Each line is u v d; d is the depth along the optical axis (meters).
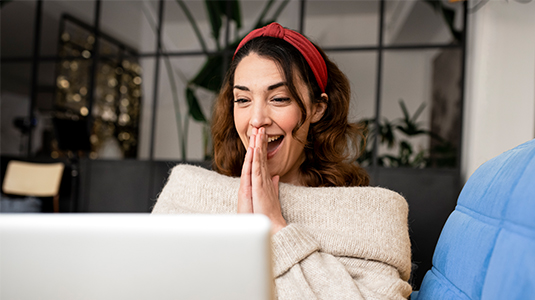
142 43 5.35
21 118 5.19
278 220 0.75
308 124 0.87
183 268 0.30
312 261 0.71
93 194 4.38
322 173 0.96
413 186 3.55
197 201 0.88
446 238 0.80
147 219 0.30
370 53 4.70
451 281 0.70
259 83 0.81
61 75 5.22
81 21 5.40
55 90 5.20
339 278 0.69
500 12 3.04
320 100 0.90
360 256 0.77
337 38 4.80
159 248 0.30
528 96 2.88
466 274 0.63
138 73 5.36
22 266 0.30
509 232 0.52
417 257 3.44
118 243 0.30
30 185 4.29
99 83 5.25
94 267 0.30
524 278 0.44
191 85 5.24
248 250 0.30
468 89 3.62
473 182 0.78
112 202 4.33
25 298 0.30
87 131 4.78
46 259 0.30
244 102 0.84
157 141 5.32
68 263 0.30
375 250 0.77
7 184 4.29
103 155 5.23
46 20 5.57
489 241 0.57
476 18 3.50
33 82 4.97
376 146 3.96
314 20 4.85
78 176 4.39
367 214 0.83
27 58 5.00
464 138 3.63
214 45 5.14
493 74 3.07
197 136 5.24
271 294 0.31
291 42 0.85
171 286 0.30
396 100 4.58
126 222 0.30
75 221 0.30
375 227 0.81
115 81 5.34
